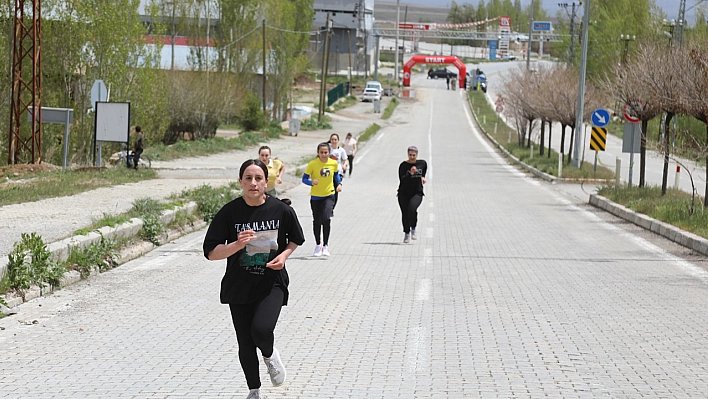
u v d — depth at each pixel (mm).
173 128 52062
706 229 17625
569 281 12539
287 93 82625
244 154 45156
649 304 10781
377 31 133375
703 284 12406
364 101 104938
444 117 88500
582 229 19906
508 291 11648
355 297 11102
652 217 20672
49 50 36000
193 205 19750
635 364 7812
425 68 166125
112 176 27094
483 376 7355
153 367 7613
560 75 47188
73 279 11977
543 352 8234
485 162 48156
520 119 56875
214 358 7961
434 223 20703
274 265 6258
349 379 7246
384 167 43469
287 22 72625
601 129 34625
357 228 19516
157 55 40000
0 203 19312
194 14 60406
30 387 6938
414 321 9641
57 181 24719
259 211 6430
